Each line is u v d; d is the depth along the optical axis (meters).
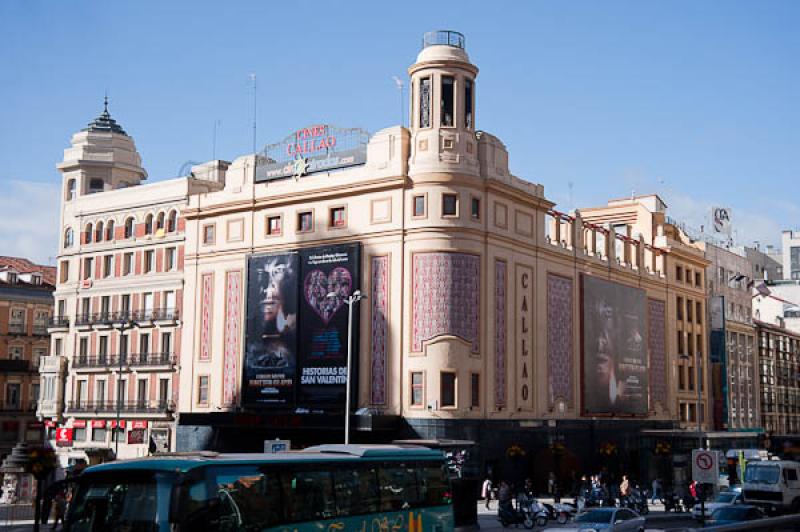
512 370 59.38
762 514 40.81
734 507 39.53
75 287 76.50
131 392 70.31
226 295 65.06
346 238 59.47
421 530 23.50
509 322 59.44
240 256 64.69
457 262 56.03
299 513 20.08
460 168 56.69
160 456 19.28
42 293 96.38
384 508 22.50
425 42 59.12
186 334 67.00
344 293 58.69
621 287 73.19
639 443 72.00
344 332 58.25
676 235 87.81
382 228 57.81
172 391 67.75
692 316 86.44
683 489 62.56
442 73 57.59
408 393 55.41
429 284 55.75
